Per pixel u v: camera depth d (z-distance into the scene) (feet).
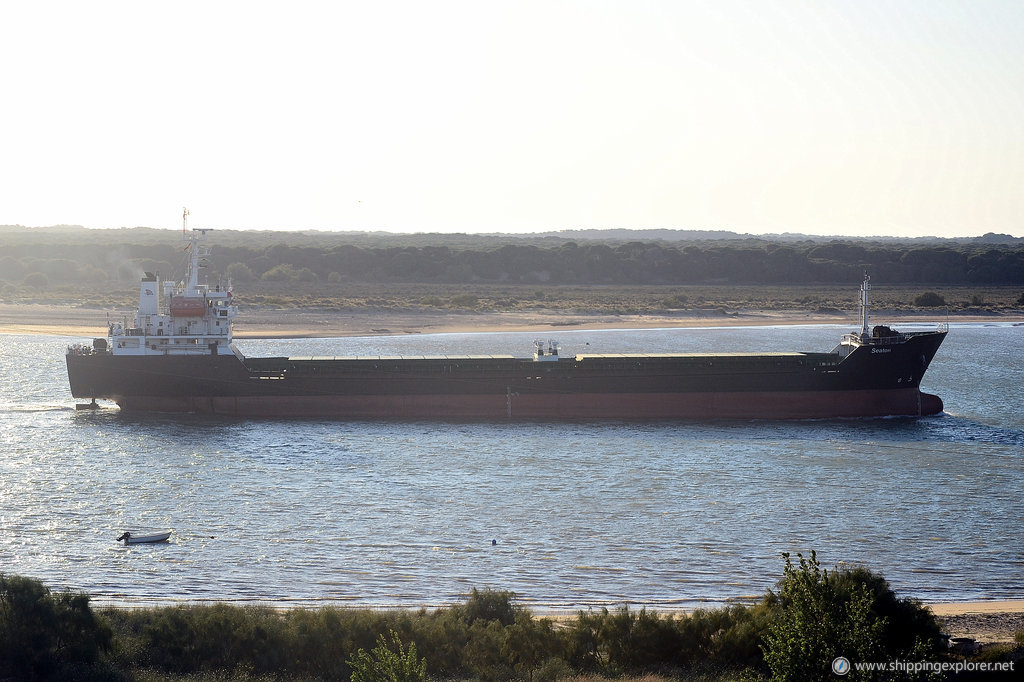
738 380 481.05
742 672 182.39
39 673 184.24
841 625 164.76
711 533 290.97
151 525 296.51
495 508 316.81
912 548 278.26
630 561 267.18
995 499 328.49
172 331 483.51
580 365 488.85
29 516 304.30
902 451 404.57
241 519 303.68
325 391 476.95
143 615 215.10
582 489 339.98
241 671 189.47
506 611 216.74
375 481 350.43
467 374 481.87
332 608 212.43
